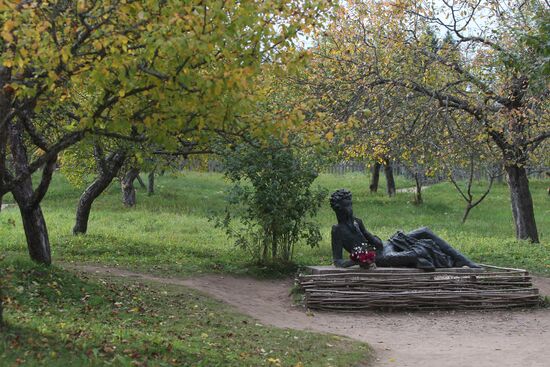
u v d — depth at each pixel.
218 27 7.41
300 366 8.80
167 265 17.47
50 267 13.06
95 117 8.11
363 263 14.30
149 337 9.18
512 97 19.33
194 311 12.05
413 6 19.95
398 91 18.61
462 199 42.59
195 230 26.36
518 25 17.78
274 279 17.12
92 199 22.19
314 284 14.03
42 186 12.80
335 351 9.96
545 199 43.69
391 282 14.15
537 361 9.64
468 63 19.42
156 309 11.79
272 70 8.32
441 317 13.58
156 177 49.03
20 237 20.34
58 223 25.91
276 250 18.33
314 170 17.61
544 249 21.09
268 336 10.61
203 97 7.71
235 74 7.47
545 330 12.39
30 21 7.36
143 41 7.30
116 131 8.80
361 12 18.89
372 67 19.05
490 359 9.80
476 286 14.46
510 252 20.48
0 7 6.77
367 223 32.47
